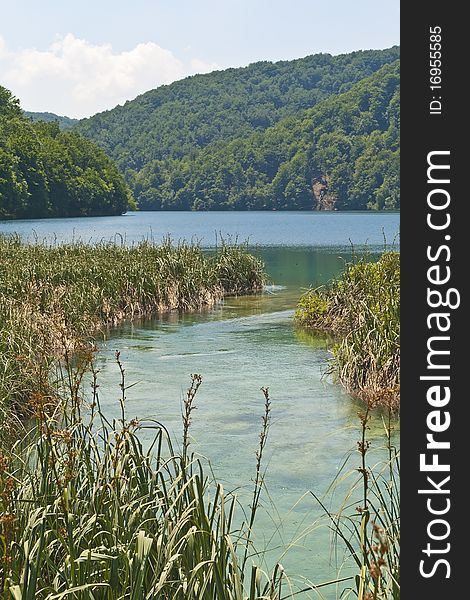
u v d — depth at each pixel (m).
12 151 80.75
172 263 20.89
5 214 78.12
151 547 4.75
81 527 4.73
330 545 6.48
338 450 8.80
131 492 5.17
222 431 9.49
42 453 5.21
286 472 8.12
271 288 24.47
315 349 14.67
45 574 4.71
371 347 11.58
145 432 9.34
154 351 14.51
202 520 4.81
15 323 11.76
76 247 23.11
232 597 4.62
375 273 15.48
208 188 139.62
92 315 16.66
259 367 13.09
